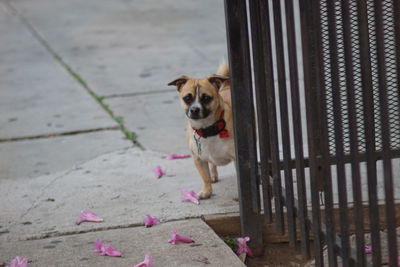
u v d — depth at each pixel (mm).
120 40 15008
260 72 5395
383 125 3920
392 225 3994
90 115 10203
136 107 10391
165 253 5664
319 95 4441
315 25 4355
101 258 5637
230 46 5504
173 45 14109
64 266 5539
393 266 4039
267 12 5082
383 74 3889
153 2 19094
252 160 5723
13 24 17797
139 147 8602
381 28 3855
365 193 6449
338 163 4336
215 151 6473
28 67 13484
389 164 3936
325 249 5918
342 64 5535
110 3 19562
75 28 16656
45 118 10211
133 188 7180
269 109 5293
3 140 9344
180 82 6684
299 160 4945
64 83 12148
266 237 6273
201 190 6820
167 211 6496
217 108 6359
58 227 6309
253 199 5844
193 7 17891
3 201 7082
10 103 11133
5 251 5887
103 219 6422
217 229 6297
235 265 5398
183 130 9133
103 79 12125
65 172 7883
